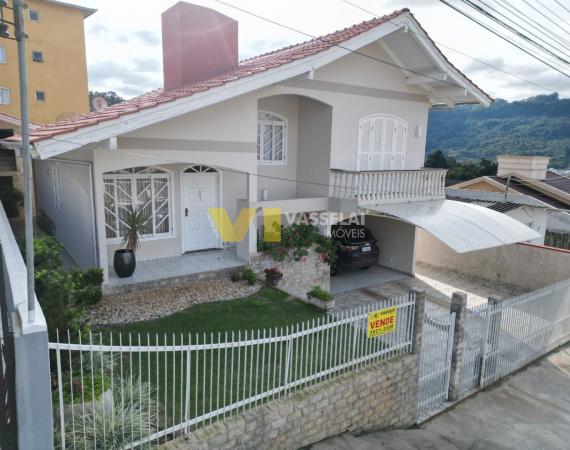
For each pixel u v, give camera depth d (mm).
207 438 5105
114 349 4535
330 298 10562
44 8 28062
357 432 6969
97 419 4637
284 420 5875
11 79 27188
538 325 10680
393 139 15531
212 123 10852
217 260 12398
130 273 10531
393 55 14672
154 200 12266
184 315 9312
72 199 12250
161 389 6281
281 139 14641
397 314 7480
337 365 6809
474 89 15156
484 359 9188
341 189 13570
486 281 16594
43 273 5531
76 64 29703
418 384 7879
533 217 20578
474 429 7809
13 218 20688
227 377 6812
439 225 12367
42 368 3785
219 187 13359
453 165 37438
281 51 17453
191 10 14367
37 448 3854
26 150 3604
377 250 16172
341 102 13703
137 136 9812
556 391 9453
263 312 9906
